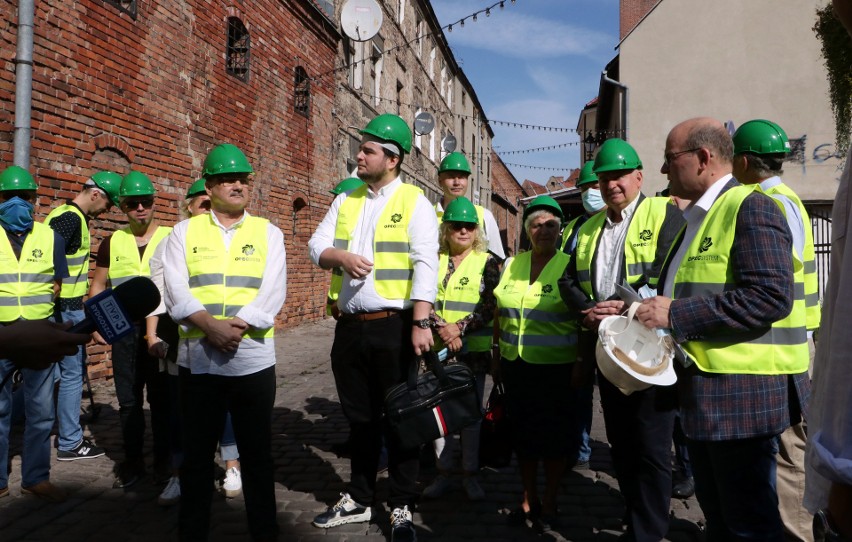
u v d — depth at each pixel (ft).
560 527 12.85
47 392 14.17
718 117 53.62
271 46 40.11
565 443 12.63
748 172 11.00
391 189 12.67
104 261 16.93
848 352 3.21
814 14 52.21
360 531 12.55
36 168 22.38
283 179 42.01
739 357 7.85
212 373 10.91
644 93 54.90
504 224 159.22
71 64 23.91
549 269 13.26
